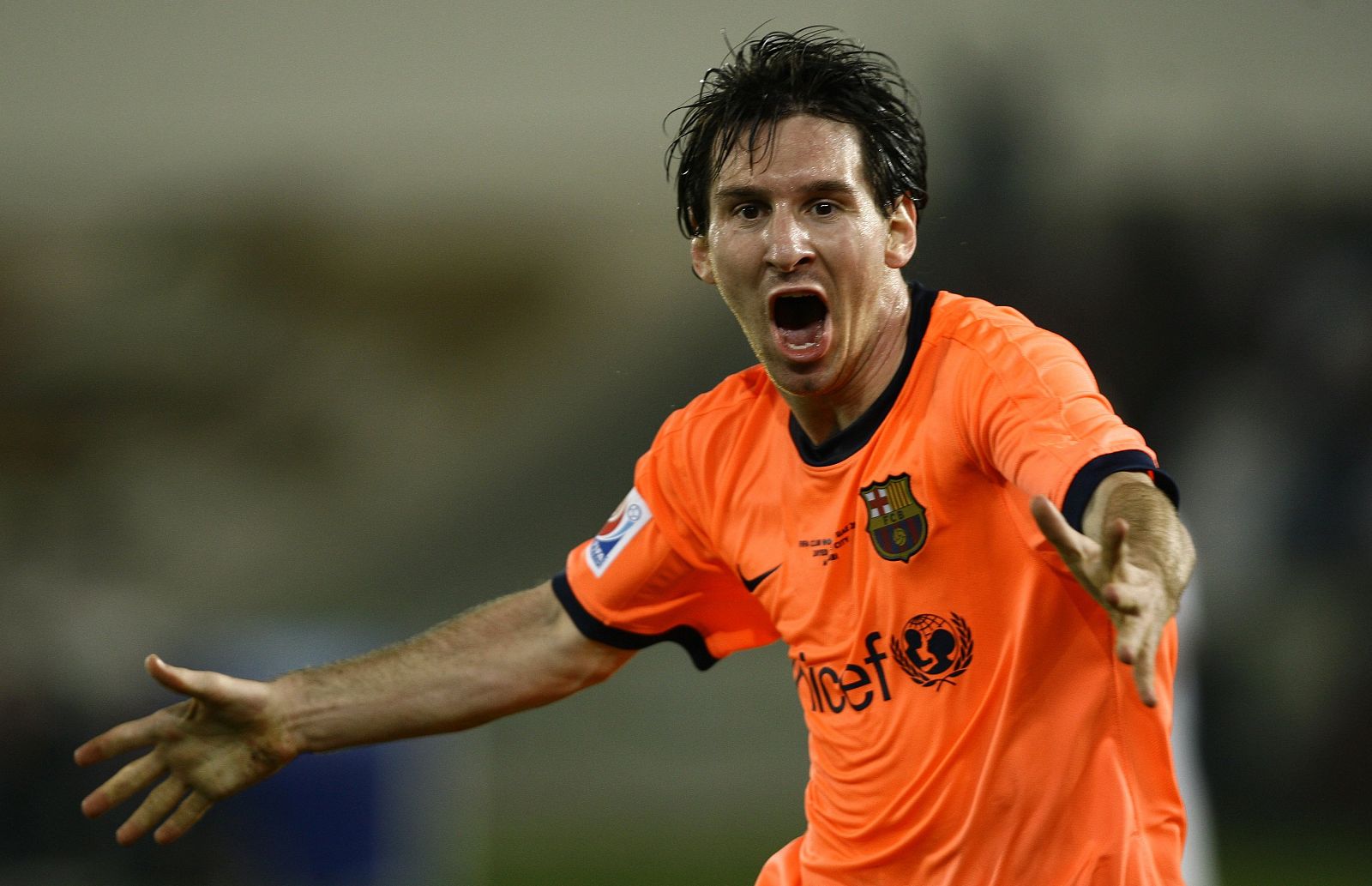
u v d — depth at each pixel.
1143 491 7.91
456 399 49.38
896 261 10.16
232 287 49.75
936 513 9.27
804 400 9.90
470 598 47.31
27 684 29.39
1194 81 45.00
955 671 9.35
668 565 11.30
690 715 38.66
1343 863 29.19
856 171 9.71
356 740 11.62
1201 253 41.06
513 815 34.81
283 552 47.91
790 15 47.47
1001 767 9.26
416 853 27.77
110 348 48.97
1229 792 34.47
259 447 48.97
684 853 30.38
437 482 48.78
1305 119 44.66
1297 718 34.97
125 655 31.80
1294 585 36.50
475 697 11.66
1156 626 7.02
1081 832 9.14
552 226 49.69
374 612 47.22
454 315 49.75
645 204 49.50
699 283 49.28
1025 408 8.74
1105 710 9.18
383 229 49.97
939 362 9.48
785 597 10.19
